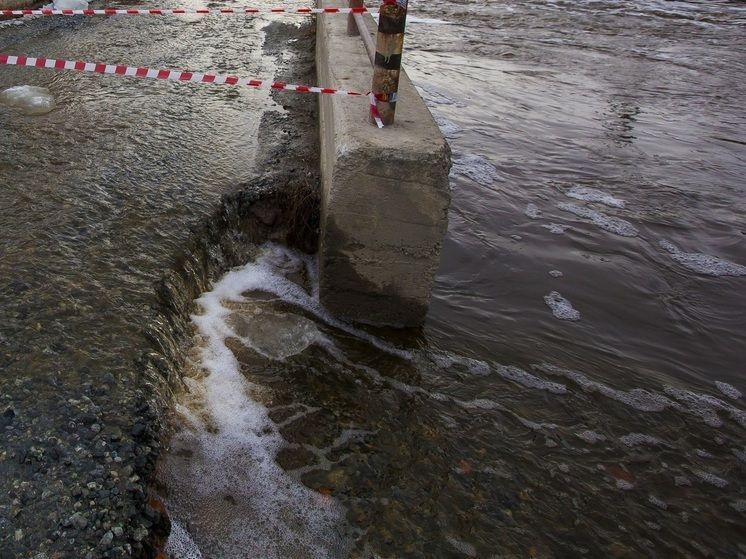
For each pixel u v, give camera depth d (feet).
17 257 11.60
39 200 13.62
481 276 15.98
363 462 10.25
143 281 11.67
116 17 30.96
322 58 20.80
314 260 15.38
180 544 8.38
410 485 9.93
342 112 12.51
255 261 14.87
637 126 27.66
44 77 21.35
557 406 12.05
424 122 12.29
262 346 12.41
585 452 11.07
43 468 7.95
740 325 15.21
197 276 13.11
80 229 12.79
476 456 10.68
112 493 7.88
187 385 10.97
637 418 12.00
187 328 12.12
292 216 15.23
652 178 22.63
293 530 8.96
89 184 14.53
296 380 11.78
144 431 8.85
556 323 14.52
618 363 13.48
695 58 39.88
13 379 9.05
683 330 14.84
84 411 8.80
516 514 9.68
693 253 18.17
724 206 21.03
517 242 17.75
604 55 39.34
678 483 10.68
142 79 22.17
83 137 17.06
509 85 31.68
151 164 15.97
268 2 37.73
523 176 21.80
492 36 41.98
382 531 9.12
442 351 13.07
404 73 15.67
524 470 10.52
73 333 10.09
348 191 11.35
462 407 11.72
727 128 28.25
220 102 21.22
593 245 18.01
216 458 9.86
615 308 15.35
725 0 61.62
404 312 13.12
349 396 11.60
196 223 13.73
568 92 31.53
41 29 27.48
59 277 11.29
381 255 12.21
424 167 11.00
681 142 26.27
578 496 10.16
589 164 23.34
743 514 10.21
